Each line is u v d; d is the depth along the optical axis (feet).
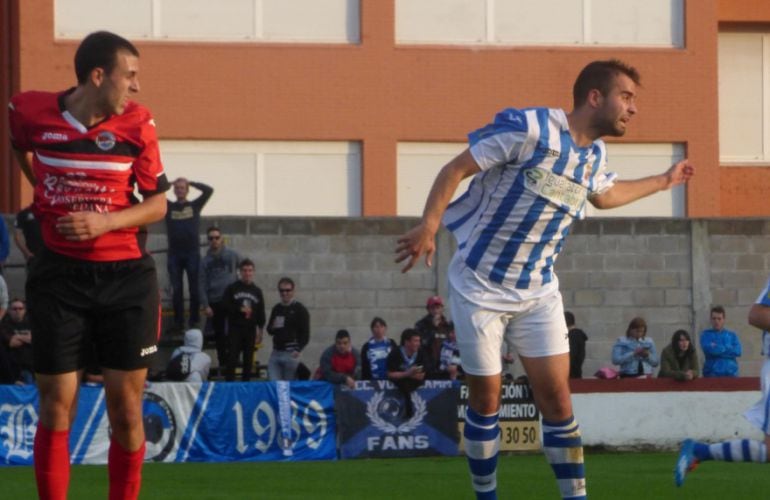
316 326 180.55
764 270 188.85
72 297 56.85
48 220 56.80
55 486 58.18
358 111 219.00
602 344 185.47
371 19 219.20
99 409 131.23
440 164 222.28
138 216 56.70
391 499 98.78
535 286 66.13
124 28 213.66
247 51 216.13
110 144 56.65
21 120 56.70
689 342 158.30
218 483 111.34
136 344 57.82
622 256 186.09
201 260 169.68
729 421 150.41
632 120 226.17
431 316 155.33
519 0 223.51
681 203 228.02
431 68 220.64
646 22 226.58
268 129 216.74
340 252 181.06
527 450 144.05
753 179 249.96
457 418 144.87
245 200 216.54
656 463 132.16
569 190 64.75
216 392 137.49
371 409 142.61
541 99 223.51
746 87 252.01
